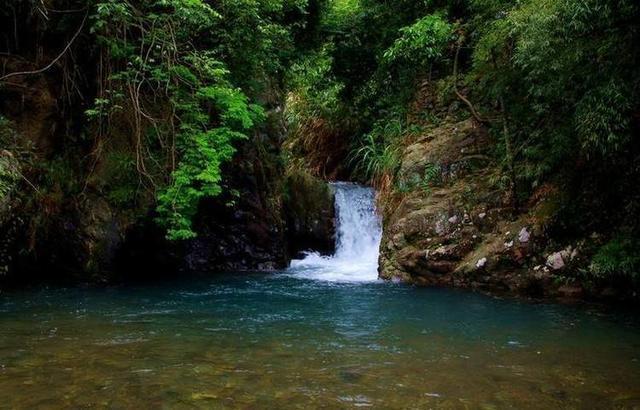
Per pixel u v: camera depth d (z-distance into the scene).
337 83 16.28
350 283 9.53
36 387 4.03
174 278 9.97
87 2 8.39
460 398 3.96
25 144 8.52
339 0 15.38
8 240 8.16
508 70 9.62
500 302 7.75
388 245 10.20
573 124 7.72
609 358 5.04
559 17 6.48
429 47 12.40
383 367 4.70
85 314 6.68
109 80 8.94
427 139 11.90
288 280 9.93
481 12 11.09
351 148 17.80
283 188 12.91
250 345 5.37
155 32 8.73
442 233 9.64
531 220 8.80
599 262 7.47
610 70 6.78
